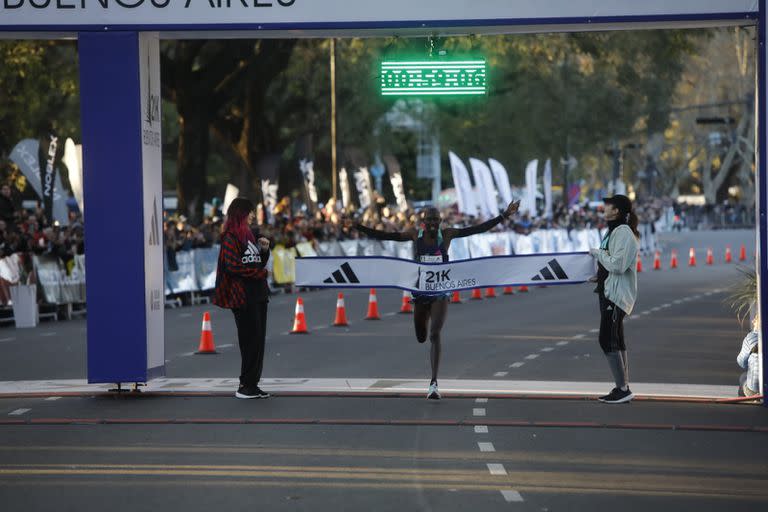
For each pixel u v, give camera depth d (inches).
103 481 990.4
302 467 1042.7
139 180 1418.6
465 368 1747.0
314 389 1515.7
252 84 5083.7
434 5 1387.8
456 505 906.1
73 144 3021.7
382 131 6737.2
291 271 3777.1
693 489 961.5
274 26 1391.5
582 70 6510.8
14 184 5034.5
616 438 1177.4
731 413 1320.1
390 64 1769.2
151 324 1449.3
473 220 4559.5
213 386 1555.1
